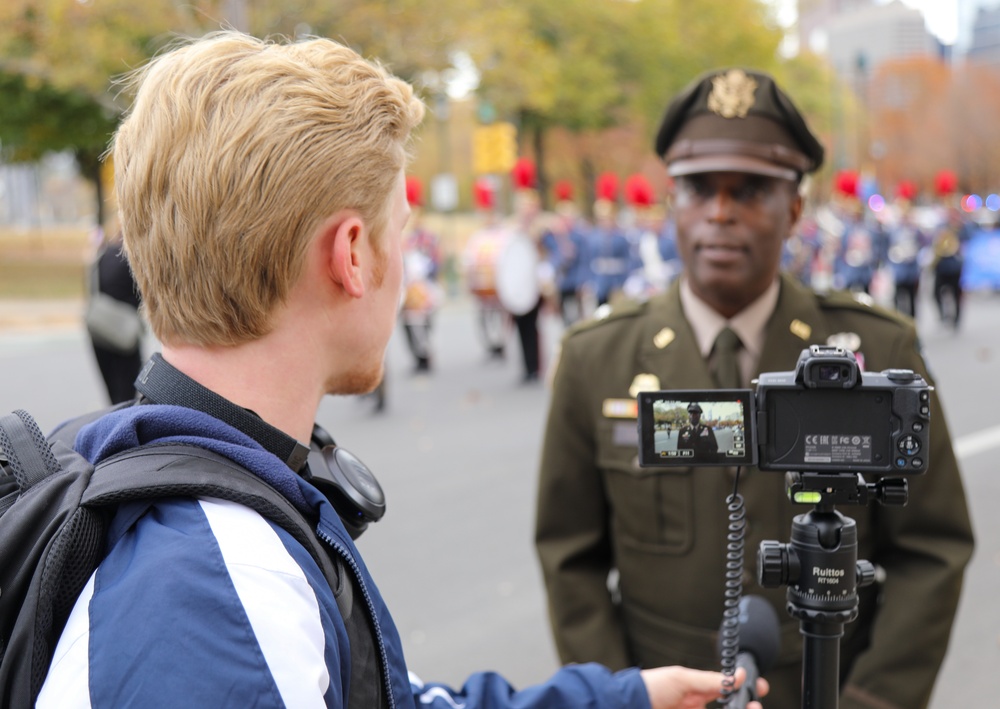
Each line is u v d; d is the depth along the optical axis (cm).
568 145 3703
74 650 80
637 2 2927
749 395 112
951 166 6581
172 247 94
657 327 200
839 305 198
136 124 97
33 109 2058
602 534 205
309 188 94
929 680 176
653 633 192
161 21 1377
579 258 1464
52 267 2533
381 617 102
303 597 85
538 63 1923
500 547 486
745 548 184
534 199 1362
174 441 92
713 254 189
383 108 100
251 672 79
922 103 6744
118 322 620
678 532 188
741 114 188
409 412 845
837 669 114
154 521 86
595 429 200
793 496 112
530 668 363
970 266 2080
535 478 615
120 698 77
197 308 95
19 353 1199
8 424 96
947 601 178
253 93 94
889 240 1817
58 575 83
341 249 97
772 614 149
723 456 113
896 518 183
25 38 1462
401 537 502
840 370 108
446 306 1866
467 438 737
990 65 6881
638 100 3016
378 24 1538
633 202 1702
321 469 107
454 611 412
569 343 207
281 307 97
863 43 13588
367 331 103
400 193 104
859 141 6775
